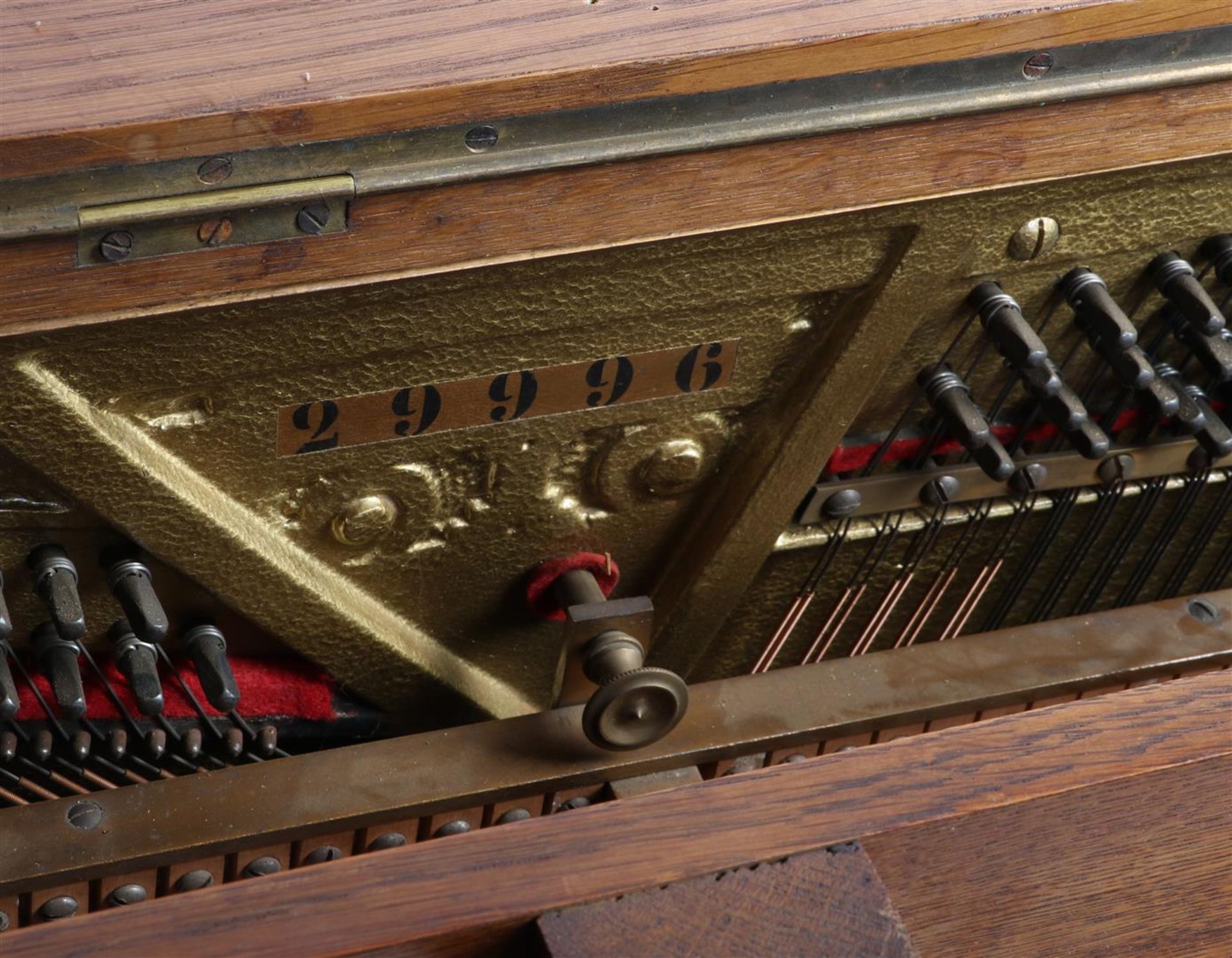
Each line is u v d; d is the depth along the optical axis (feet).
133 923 2.05
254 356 2.33
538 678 2.69
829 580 2.73
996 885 2.13
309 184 2.23
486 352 2.39
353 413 2.40
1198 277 2.59
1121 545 2.79
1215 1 2.36
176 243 2.23
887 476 2.64
